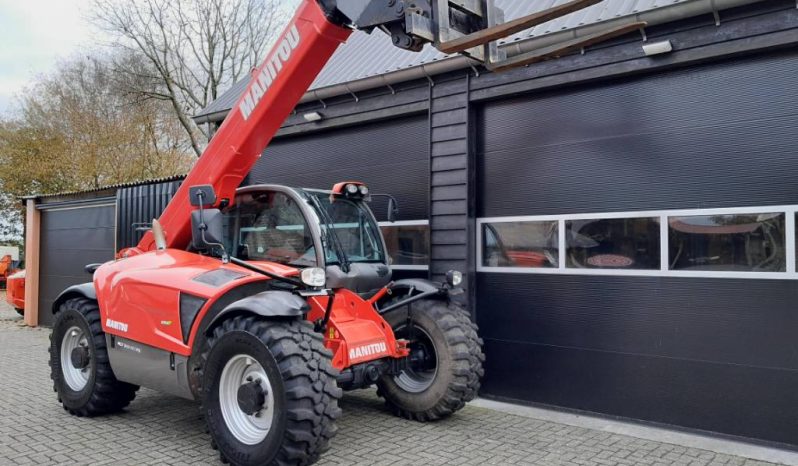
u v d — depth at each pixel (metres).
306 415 3.90
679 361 5.23
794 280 4.75
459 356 5.22
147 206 9.46
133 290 5.08
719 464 4.41
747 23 4.89
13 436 4.97
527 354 6.09
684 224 5.25
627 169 5.56
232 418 4.31
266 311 4.10
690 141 5.24
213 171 5.19
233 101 8.69
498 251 6.32
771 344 4.83
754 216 4.94
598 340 5.66
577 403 5.76
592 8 5.77
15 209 25.06
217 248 4.82
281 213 5.25
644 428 5.29
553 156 5.99
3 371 7.57
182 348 4.63
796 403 4.71
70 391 5.61
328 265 5.01
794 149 4.79
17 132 23.97
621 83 5.61
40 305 11.76
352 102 7.39
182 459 4.46
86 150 22.11
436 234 6.58
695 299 5.17
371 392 6.48
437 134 6.62
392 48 7.57
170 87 22.94
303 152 8.05
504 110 6.33
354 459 4.44
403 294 5.62
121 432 5.09
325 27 4.54
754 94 4.97
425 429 5.19
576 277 5.81
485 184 6.43
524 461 4.43
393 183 7.16
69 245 11.15
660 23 5.20
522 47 5.82
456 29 3.97
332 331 4.77
